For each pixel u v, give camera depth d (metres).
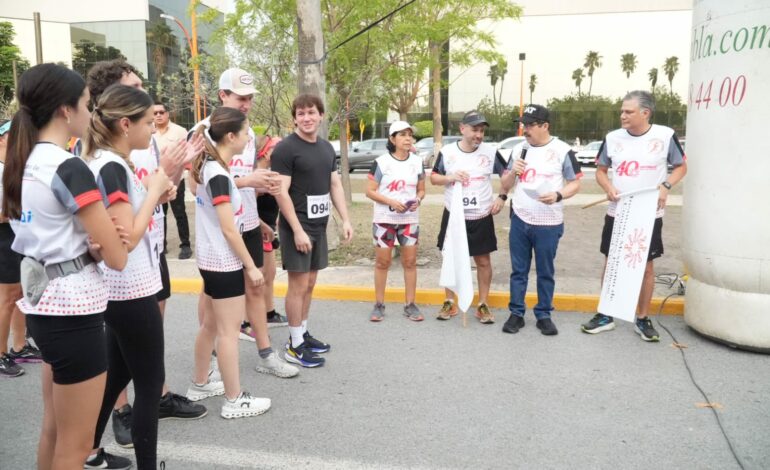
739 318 4.49
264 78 9.20
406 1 11.03
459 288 5.34
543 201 4.85
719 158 4.40
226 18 10.27
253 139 4.39
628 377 4.18
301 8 7.73
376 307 5.58
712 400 3.80
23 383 4.21
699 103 4.57
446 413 3.68
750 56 4.17
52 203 2.09
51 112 2.12
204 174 3.34
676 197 14.75
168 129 5.77
